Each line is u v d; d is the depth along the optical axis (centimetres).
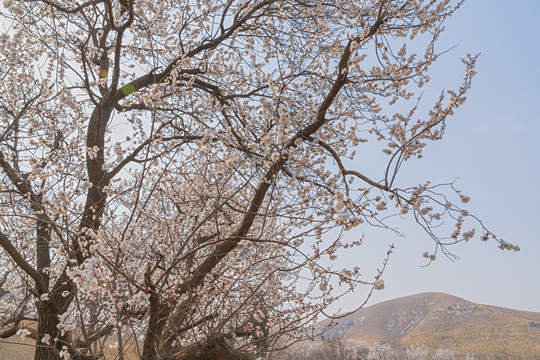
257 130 589
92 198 554
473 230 375
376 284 339
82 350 480
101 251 398
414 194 396
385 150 486
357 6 514
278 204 425
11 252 531
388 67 582
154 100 388
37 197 545
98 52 634
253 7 713
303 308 480
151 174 525
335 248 428
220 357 368
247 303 426
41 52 648
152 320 345
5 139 559
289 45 702
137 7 420
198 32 737
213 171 529
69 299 497
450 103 467
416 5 510
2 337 665
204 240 543
